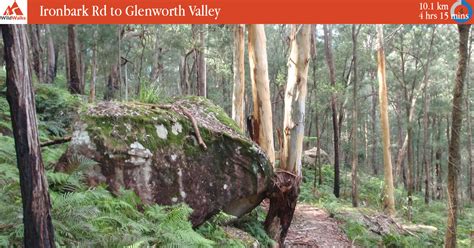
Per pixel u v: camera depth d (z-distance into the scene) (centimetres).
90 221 368
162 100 694
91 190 452
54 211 350
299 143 758
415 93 2203
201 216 559
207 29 1906
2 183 413
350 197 1673
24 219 264
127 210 448
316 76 1850
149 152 525
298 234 905
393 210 1399
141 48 2345
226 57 2291
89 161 468
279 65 2288
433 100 2197
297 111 767
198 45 1900
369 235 965
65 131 868
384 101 1415
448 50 1942
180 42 1908
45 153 555
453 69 2134
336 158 1565
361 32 1992
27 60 259
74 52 1382
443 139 2561
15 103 254
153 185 523
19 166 261
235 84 1164
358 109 2622
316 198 1431
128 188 507
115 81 1958
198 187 558
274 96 2784
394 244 954
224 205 583
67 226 342
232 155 594
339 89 1475
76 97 1093
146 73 2605
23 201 264
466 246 1095
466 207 2216
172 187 536
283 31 2358
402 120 2909
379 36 1403
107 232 373
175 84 3341
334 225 991
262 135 848
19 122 256
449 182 683
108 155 502
